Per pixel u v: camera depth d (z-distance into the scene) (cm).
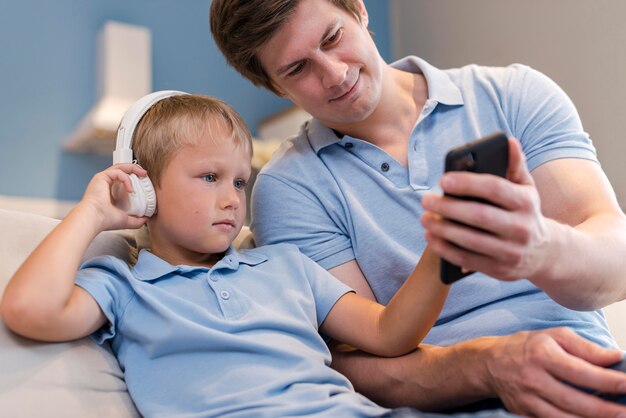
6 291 84
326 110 108
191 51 282
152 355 91
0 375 81
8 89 244
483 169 66
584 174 99
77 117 254
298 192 116
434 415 75
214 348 91
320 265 112
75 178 250
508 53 248
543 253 71
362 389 100
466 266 69
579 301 85
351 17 106
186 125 104
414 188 107
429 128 112
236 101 288
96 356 90
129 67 252
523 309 97
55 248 87
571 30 221
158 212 104
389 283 108
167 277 98
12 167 240
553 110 107
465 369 86
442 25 283
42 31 253
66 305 86
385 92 113
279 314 97
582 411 73
